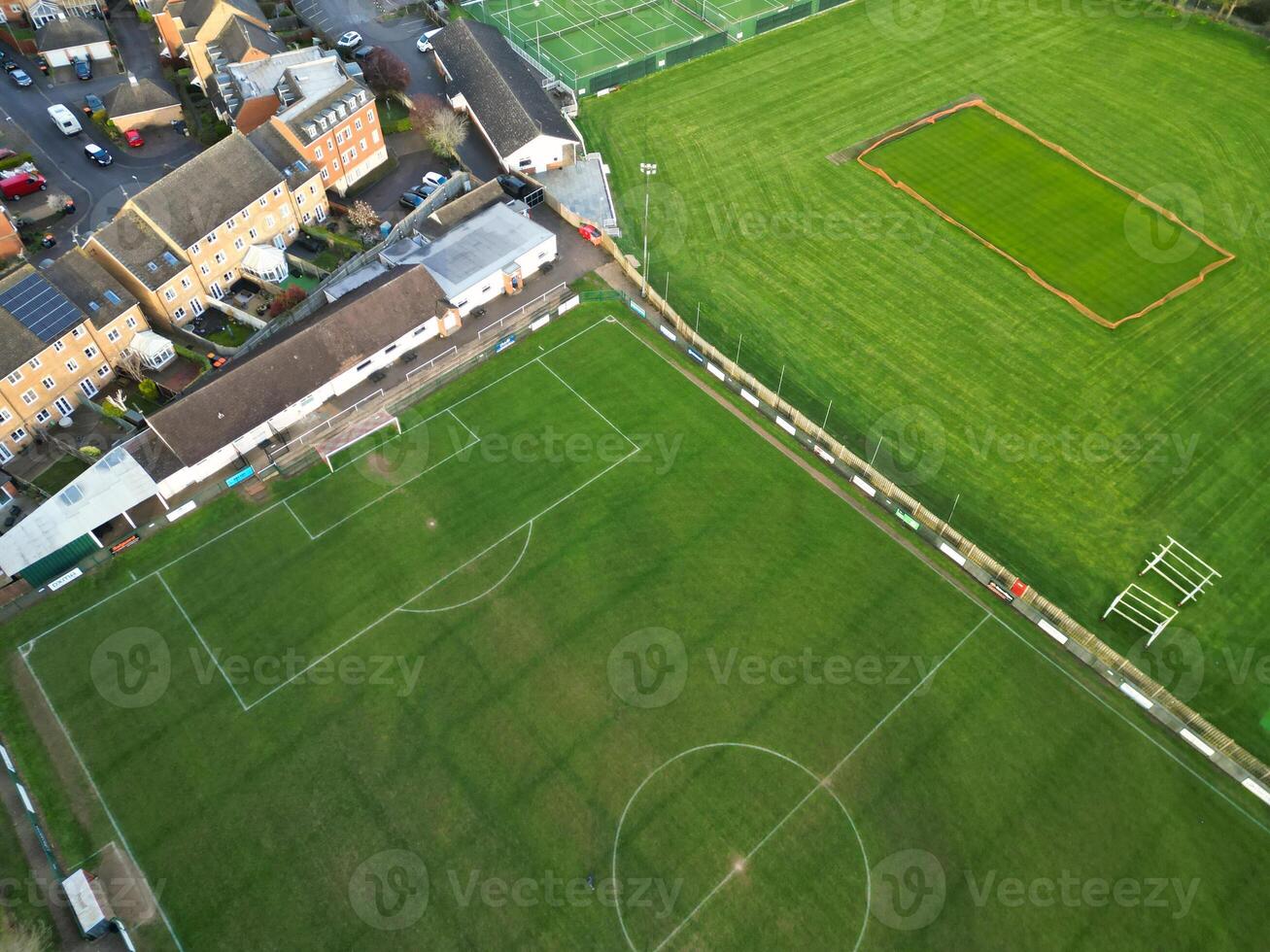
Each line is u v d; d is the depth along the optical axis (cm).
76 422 6738
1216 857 4772
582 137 9400
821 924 4491
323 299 7450
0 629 5475
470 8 11312
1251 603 5834
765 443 6669
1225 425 6862
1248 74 10431
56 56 10194
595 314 7581
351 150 8531
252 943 4356
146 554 5872
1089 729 5241
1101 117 9819
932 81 10300
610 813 4831
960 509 6278
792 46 10788
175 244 7088
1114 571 5988
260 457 6506
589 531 6072
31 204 8488
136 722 5100
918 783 4984
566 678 5353
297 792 4866
